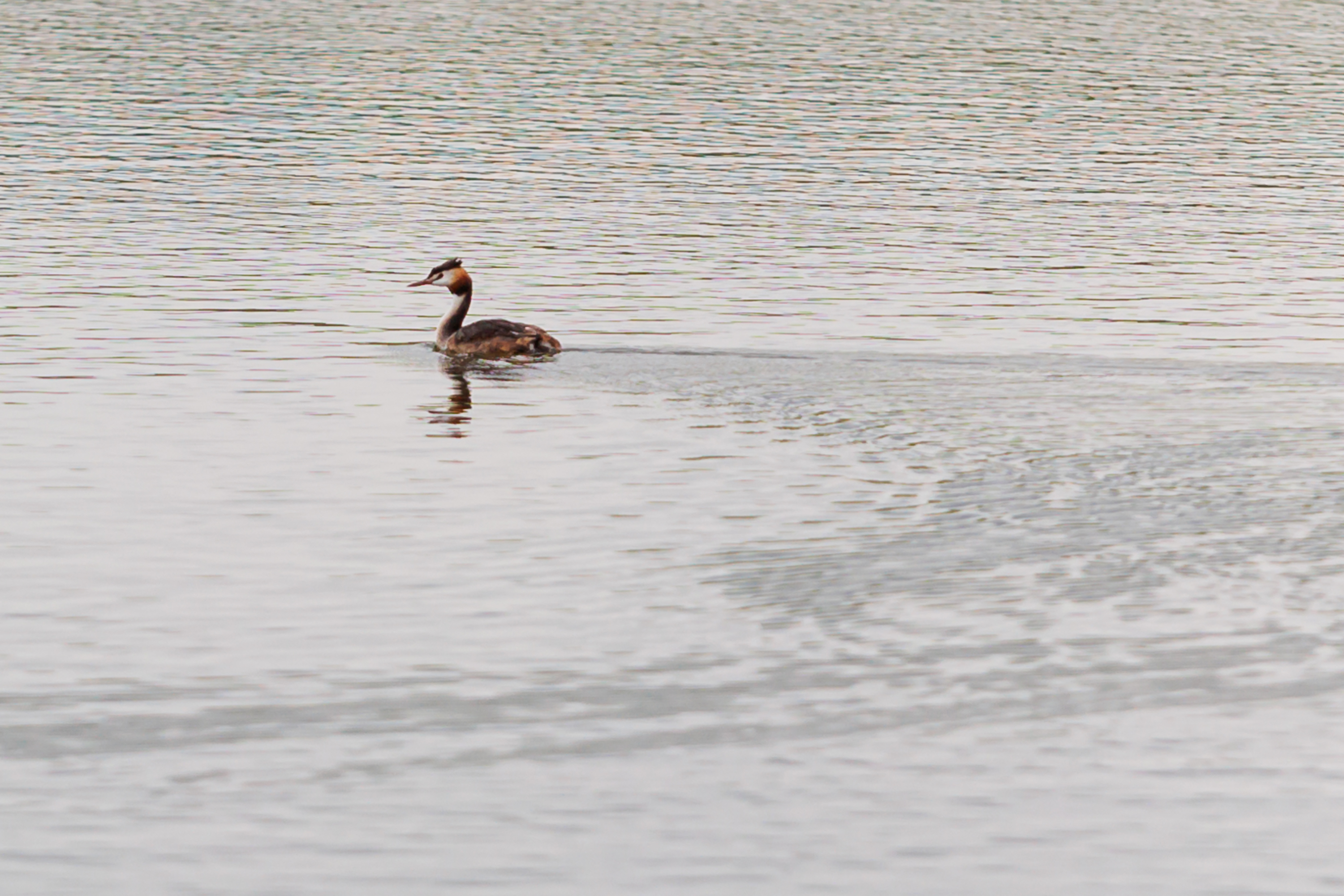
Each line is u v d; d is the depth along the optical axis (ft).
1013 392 96.12
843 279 129.70
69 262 130.72
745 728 57.77
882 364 102.73
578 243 140.87
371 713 59.00
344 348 108.47
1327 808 53.01
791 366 101.96
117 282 124.88
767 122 195.52
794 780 54.54
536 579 70.69
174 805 53.16
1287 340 113.50
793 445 87.10
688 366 102.12
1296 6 301.43
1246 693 59.82
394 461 85.97
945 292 126.21
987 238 144.97
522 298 122.93
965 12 284.00
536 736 57.41
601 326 115.55
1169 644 63.62
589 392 97.04
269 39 247.50
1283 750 56.24
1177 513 76.64
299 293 123.34
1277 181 171.01
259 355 106.42
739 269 132.57
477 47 243.60
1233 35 268.21
